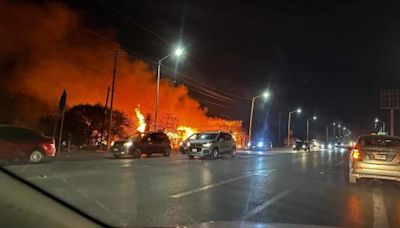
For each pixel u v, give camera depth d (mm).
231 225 6367
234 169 21250
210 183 15102
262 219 9125
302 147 70625
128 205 10375
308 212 10188
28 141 20922
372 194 13625
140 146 29859
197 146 29562
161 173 17859
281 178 17844
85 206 10023
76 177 15578
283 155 43000
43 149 21422
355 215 10039
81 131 40406
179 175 17375
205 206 10570
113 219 8789
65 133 39469
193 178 16453
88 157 28812
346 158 39219
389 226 8953
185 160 27375
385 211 10680
